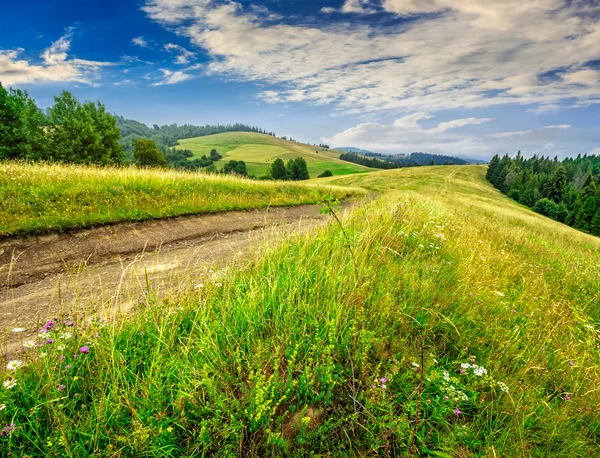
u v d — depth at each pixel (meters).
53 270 5.50
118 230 7.74
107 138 33.56
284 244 4.85
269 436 1.88
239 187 15.38
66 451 1.75
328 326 2.71
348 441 2.04
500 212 28.39
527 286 4.74
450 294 3.60
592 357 3.13
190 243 7.96
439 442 2.07
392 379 2.41
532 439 2.19
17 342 3.28
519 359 2.86
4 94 26.34
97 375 2.28
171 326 2.82
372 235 5.00
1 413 1.88
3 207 6.99
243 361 2.51
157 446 1.87
